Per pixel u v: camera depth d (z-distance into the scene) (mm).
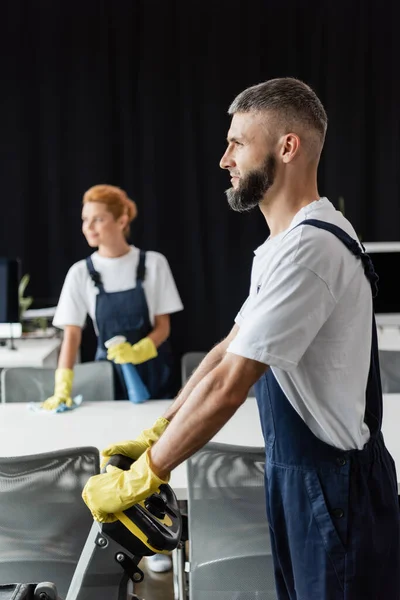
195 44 5152
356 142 5246
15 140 5188
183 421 1396
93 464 1893
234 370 1391
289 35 5168
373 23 5184
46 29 5094
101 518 1383
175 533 1431
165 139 5242
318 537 1510
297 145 1517
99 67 5125
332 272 1425
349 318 1486
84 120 5172
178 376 5445
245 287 5391
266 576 1958
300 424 1525
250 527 1925
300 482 1526
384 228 5379
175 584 2490
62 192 5238
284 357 1380
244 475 1873
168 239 5348
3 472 1879
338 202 5297
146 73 5152
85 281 3326
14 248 5277
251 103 1539
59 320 3293
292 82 1552
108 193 3295
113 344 3064
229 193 1604
